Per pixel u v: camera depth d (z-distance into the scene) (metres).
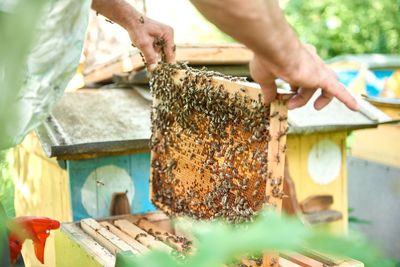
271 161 1.15
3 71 0.33
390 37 7.57
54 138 1.95
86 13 0.91
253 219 1.22
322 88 0.83
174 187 1.65
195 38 5.05
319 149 2.44
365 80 3.36
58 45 0.88
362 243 0.35
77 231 1.71
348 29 7.56
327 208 2.51
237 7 0.68
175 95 1.52
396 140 3.05
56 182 2.20
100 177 2.08
